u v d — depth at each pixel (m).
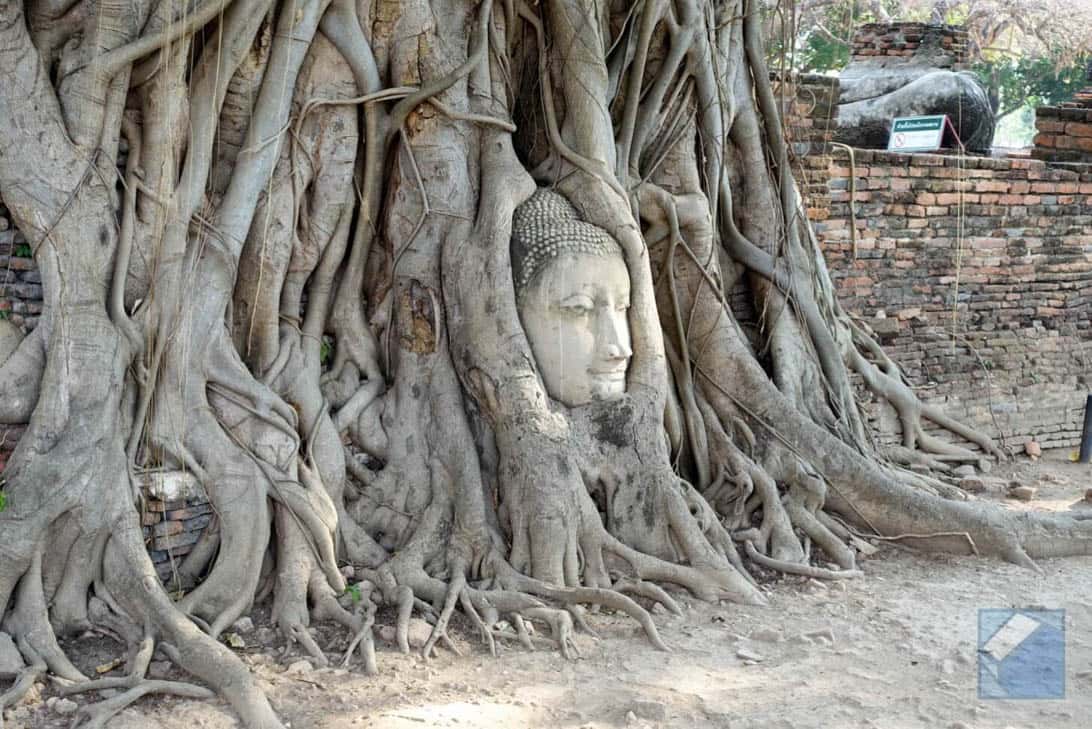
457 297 8.10
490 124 8.36
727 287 10.23
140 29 7.08
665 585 8.05
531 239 8.19
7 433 6.86
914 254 12.58
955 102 16.38
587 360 8.18
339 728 6.01
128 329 7.00
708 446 9.28
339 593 7.34
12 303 7.01
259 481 7.23
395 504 7.96
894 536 9.27
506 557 7.79
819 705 6.42
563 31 8.65
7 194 6.81
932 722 6.26
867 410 11.38
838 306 11.45
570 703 6.38
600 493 8.16
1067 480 11.94
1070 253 13.62
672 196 9.29
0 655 6.29
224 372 7.35
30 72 6.81
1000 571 8.86
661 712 6.23
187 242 7.34
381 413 8.17
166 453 7.09
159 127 7.18
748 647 7.24
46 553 6.64
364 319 8.38
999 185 13.01
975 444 12.27
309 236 8.04
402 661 6.80
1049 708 6.45
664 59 9.34
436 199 8.20
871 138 16.95
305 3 7.67
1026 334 13.34
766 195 10.20
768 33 10.73
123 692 6.17
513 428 7.87
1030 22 27.80
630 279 8.45
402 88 8.10
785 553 8.75
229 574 7.06
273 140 7.61
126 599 6.68
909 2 28.00
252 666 6.63
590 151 8.54
